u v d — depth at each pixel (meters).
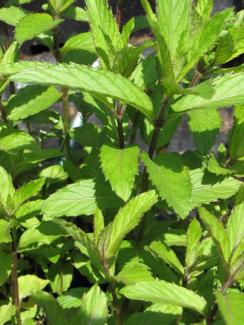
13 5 0.47
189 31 0.29
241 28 0.31
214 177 0.35
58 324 0.25
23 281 0.37
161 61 0.28
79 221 0.49
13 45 0.38
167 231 0.39
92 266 0.38
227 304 0.23
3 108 0.39
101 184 0.35
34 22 0.36
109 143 0.38
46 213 0.34
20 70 0.29
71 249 0.42
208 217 0.23
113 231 0.27
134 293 0.25
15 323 0.37
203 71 0.33
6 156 0.38
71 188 0.35
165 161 0.31
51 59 0.82
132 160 0.30
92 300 0.27
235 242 0.26
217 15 0.27
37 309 0.39
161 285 0.26
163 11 0.29
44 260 0.42
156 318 0.31
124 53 0.30
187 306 0.26
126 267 0.34
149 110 0.30
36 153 0.37
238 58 0.75
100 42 0.32
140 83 0.36
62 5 0.40
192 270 0.31
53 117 0.46
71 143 0.54
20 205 0.33
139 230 0.38
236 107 0.36
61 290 0.41
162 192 0.29
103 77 0.28
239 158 0.37
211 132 0.37
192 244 0.31
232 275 0.25
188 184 0.30
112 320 0.34
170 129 0.37
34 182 0.32
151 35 0.82
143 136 0.37
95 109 0.39
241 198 0.26
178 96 0.32
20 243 0.35
